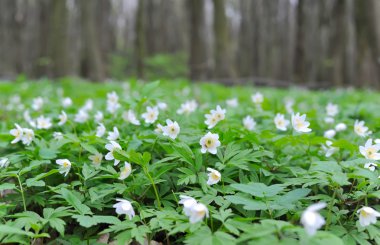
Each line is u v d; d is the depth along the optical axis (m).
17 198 0.73
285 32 10.11
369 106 1.57
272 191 0.60
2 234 0.57
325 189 0.76
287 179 0.74
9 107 1.70
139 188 0.72
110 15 10.16
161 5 10.77
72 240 0.63
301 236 0.49
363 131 0.93
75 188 0.76
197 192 0.67
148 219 0.66
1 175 0.71
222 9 4.68
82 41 5.32
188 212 0.56
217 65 4.72
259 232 0.49
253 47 9.77
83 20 5.25
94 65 5.19
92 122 1.07
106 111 1.25
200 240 0.53
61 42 4.39
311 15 8.90
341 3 5.79
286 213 0.63
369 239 0.62
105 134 0.94
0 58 6.62
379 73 4.31
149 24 10.27
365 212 0.58
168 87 2.72
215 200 0.64
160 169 0.70
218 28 4.68
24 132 0.86
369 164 0.69
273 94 2.64
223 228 0.57
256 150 0.81
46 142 0.87
